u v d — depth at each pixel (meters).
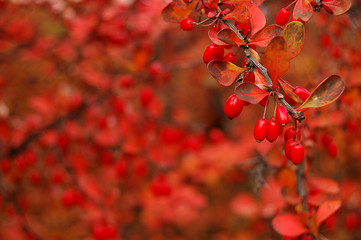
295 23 1.01
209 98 7.23
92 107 3.21
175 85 6.45
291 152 1.00
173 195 3.51
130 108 3.16
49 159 3.07
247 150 3.71
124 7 2.89
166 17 1.16
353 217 2.57
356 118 1.95
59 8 2.89
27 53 3.06
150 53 3.21
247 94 0.96
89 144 3.22
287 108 0.96
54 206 3.97
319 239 1.42
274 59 0.96
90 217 2.58
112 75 3.59
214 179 3.78
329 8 1.06
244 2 1.03
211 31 1.06
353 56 2.26
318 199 1.59
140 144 3.10
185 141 3.77
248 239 4.10
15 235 3.04
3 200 2.84
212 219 5.11
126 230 3.97
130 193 3.89
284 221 1.45
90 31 2.97
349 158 2.70
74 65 3.34
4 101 4.07
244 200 3.04
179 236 4.97
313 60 3.11
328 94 0.97
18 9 2.97
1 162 2.79
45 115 3.01
